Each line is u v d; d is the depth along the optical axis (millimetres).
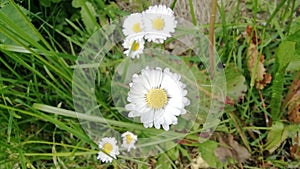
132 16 93
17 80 89
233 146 92
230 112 93
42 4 102
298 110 90
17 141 90
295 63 84
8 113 92
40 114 83
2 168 91
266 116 95
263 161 94
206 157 91
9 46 82
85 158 95
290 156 95
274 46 101
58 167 94
